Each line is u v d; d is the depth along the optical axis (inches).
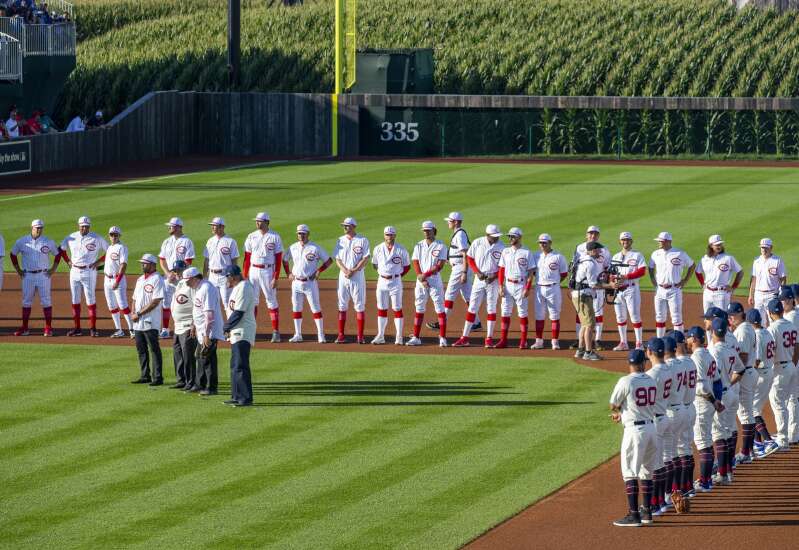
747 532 767.1
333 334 1391.5
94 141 2910.9
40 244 1360.7
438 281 1320.1
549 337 1374.3
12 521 784.9
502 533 764.0
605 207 2206.0
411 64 3186.5
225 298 1379.2
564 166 2869.1
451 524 778.8
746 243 1863.9
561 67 3464.6
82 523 780.6
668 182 2534.5
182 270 1115.9
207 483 857.5
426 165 2915.8
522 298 1301.7
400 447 943.7
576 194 2372.0
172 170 2827.3
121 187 2513.5
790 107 2982.3
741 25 3644.2
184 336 1111.6
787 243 1857.8
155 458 915.4
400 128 3139.8
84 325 1435.8
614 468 892.6
